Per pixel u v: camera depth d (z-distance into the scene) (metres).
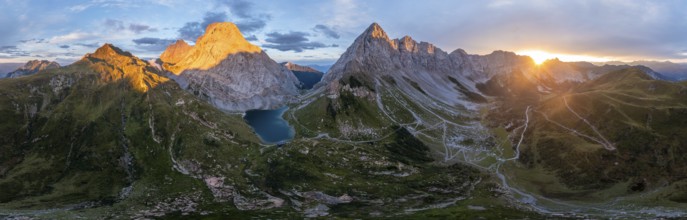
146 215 198.62
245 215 199.25
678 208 182.25
